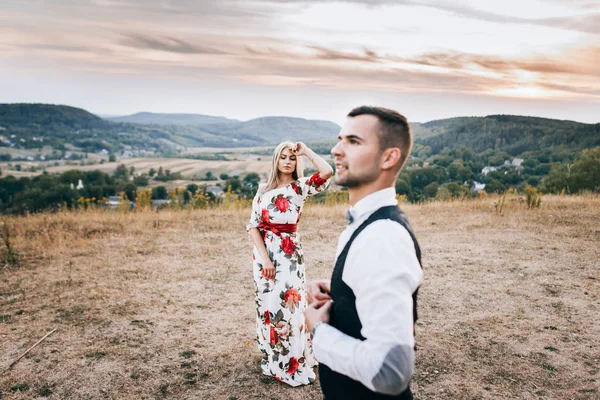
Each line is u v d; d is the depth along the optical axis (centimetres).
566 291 518
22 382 339
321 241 791
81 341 406
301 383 338
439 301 494
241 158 19875
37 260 662
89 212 1071
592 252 681
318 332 125
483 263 634
